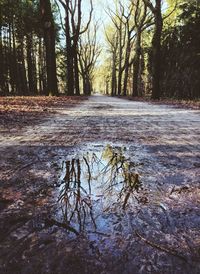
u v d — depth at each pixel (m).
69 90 32.22
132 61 43.22
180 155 4.34
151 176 3.31
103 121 8.57
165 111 12.30
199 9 27.06
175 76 28.66
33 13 39.97
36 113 10.38
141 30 34.59
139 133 6.36
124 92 44.50
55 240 1.90
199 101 19.03
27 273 1.59
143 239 1.93
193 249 1.82
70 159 4.04
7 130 6.61
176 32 29.47
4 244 1.86
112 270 1.62
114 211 2.36
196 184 3.05
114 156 4.23
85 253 1.76
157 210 2.39
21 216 2.25
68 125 7.59
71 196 2.67
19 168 3.58
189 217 2.27
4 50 39.50
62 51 50.16
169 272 1.61
